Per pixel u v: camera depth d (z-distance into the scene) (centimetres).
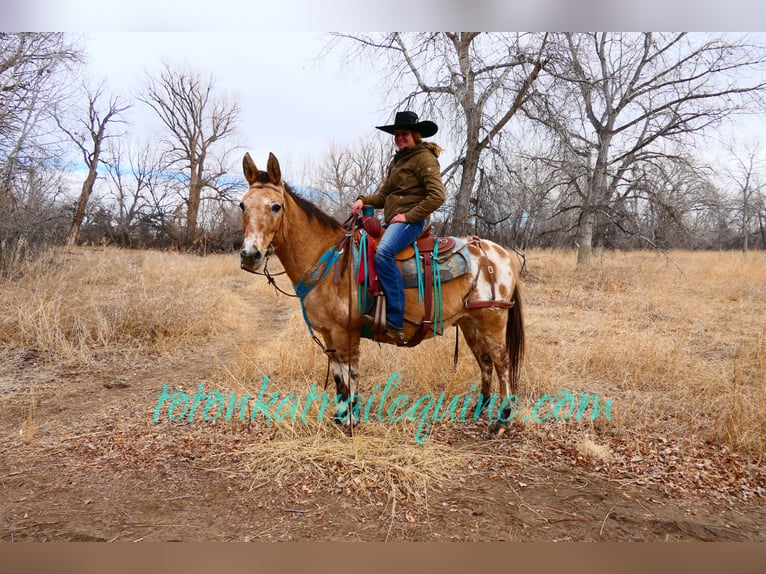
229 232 2766
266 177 346
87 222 2553
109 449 360
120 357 597
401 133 373
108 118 3034
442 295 377
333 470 329
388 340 385
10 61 969
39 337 596
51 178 1167
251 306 991
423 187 372
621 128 1491
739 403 391
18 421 411
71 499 295
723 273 1292
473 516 282
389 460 339
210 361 599
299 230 362
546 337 661
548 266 1538
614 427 400
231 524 271
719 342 640
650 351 536
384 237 356
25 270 876
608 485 318
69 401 458
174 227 2777
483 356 431
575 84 1142
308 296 369
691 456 351
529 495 306
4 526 267
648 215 1652
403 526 271
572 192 1638
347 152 3034
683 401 442
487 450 369
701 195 1572
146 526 269
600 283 1169
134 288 894
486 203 1253
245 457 348
